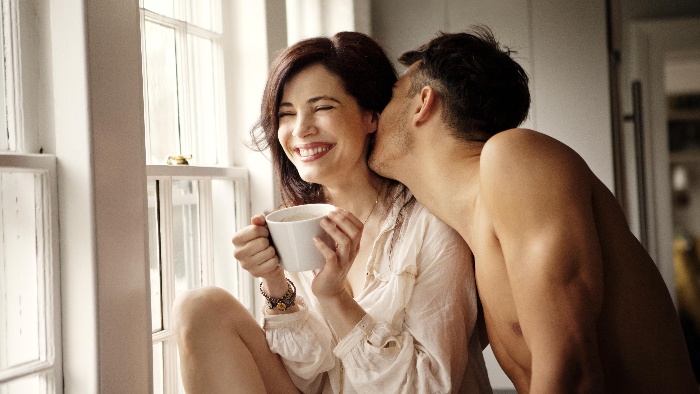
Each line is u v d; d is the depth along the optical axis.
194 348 1.15
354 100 1.28
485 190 1.00
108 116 1.05
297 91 1.26
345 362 1.16
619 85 2.60
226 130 1.69
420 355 1.16
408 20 2.57
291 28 2.24
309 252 1.07
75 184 1.02
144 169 1.15
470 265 1.25
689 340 4.30
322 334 1.24
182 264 1.48
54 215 1.02
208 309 1.17
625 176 2.63
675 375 1.03
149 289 1.15
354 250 1.08
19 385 1.00
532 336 0.91
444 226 1.25
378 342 1.15
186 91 1.54
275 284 1.21
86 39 1.01
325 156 1.26
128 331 1.09
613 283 1.01
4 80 1.02
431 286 1.21
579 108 2.48
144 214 1.14
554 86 2.50
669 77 4.68
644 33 3.30
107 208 1.05
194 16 1.58
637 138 3.20
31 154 0.98
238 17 1.71
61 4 1.02
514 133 1.01
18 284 1.01
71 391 1.04
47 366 1.02
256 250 1.07
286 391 1.25
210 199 1.55
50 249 1.02
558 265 0.89
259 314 1.74
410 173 1.24
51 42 1.03
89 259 1.02
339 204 1.37
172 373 1.39
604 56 2.46
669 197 3.21
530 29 2.51
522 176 0.95
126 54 1.10
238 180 1.68
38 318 1.04
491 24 2.53
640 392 1.02
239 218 1.68
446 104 1.18
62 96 1.03
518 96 1.23
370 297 1.24
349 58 1.27
